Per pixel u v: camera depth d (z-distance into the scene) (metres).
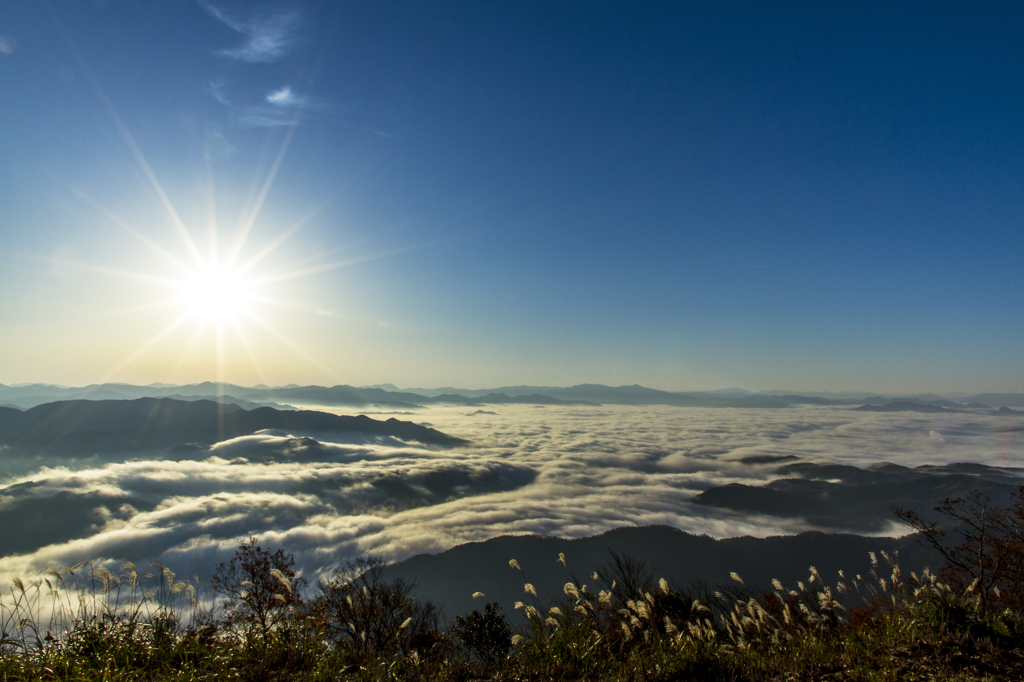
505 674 5.43
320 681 4.72
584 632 6.09
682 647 5.49
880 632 6.20
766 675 5.14
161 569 5.48
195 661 4.94
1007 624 5.62
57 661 4.40
